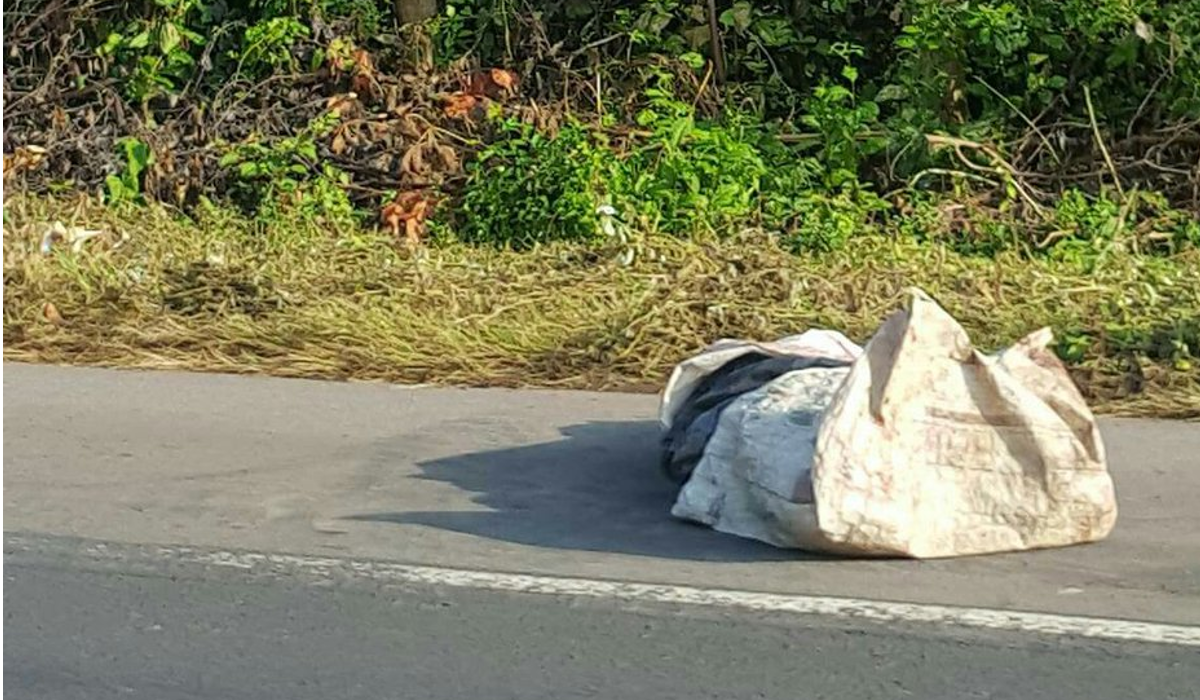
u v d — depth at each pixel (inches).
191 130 463.8
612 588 194.1
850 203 412.5
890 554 201.9
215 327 323.0
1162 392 283.4
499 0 476.1
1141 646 177.6
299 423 267.9
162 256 380.8
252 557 205.3
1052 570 200.4
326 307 330.6
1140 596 191.9
